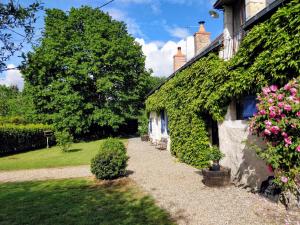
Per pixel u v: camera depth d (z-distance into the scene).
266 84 5.80
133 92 32.03
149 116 25.80
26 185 9.09
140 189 7.49
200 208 5.62
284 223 4.55
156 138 21.45
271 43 5.71
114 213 5.63
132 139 28.23
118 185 8.16
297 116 4.39
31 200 7.05
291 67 5.16
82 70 27.31
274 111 4.57
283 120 4.46
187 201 6.13
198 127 10.27
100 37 28.69
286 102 4.48
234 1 9.76
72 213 5.79
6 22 3.08
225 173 7.12
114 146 10.15
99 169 8.79
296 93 4.49
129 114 31.89
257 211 5.20
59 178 9.99
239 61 6.85
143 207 5.93
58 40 27.70
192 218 5.12
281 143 4.66
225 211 5.34
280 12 5.39
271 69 5.57
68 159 15.26
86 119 28.78
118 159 8.99
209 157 7.43
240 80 6.72
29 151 22.30
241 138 7.28
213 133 10.19
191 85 10.84
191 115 10.70
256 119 4.96
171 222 4.98
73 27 29.59
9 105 41.50
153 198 6.54
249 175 6.88
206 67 9.12
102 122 29.12
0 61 3.23
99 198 6.84
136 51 32.09
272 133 4.73
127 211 5.72
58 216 5.66
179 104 12.61
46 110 29.67
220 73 7.85
